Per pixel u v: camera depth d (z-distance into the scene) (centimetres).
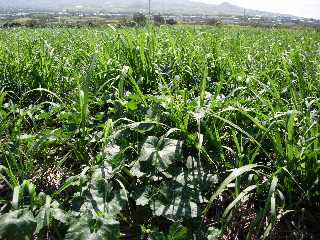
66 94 386
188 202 208
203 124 254
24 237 170
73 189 249
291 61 417
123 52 439
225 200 237
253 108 287
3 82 405
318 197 225
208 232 196
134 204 231
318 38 1095
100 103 326
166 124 280
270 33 1232
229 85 375
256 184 217
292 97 280
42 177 260
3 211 213
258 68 459
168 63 451
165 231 210
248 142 274
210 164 252
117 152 252
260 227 215
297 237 209
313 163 217
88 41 646
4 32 1120
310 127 227
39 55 442
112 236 178
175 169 234
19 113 322
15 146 264
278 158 226
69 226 187
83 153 270
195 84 403
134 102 292
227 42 667
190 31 612
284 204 211
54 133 272
